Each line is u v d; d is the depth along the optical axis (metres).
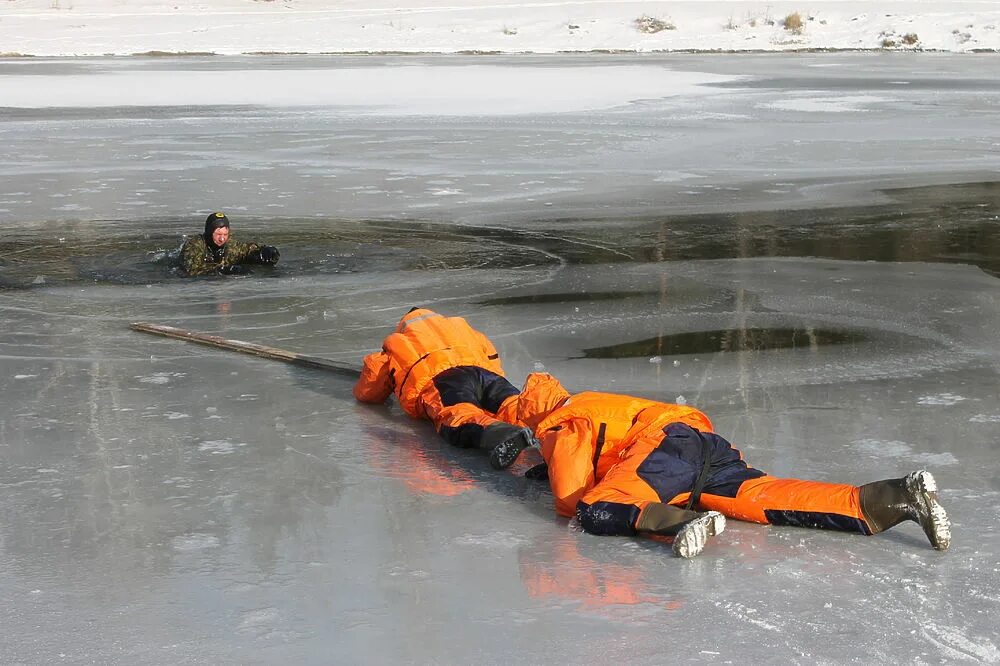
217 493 4.95
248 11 62.88
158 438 5.71
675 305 8.81
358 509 4.77
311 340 7.83
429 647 3.58
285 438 5.72
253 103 28.20
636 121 23.77
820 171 17.03
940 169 17.12
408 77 36.06
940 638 3.60
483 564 4.20
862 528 4.32
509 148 19.69
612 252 11.10
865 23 54.75
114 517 4.68
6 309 8.74
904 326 8.08
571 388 6.59
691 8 59.78
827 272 10.06
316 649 3.58
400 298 9.14
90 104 28.00
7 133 22.09
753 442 5.55
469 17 59.12
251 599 3.93
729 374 6.85
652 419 4.66
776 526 4.50
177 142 20.75
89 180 16.25
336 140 20.95
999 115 24.59
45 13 61.69
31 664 3.50
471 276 9.98
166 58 46.22
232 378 6.83
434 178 16.34
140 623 3.76
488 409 5.79
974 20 53.91
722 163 17.91
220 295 9.28
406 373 5.95
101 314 8.59
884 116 24.48
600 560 4.23
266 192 15.10
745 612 3.79
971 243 11.44
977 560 4.18
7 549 4.37
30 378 6.84
